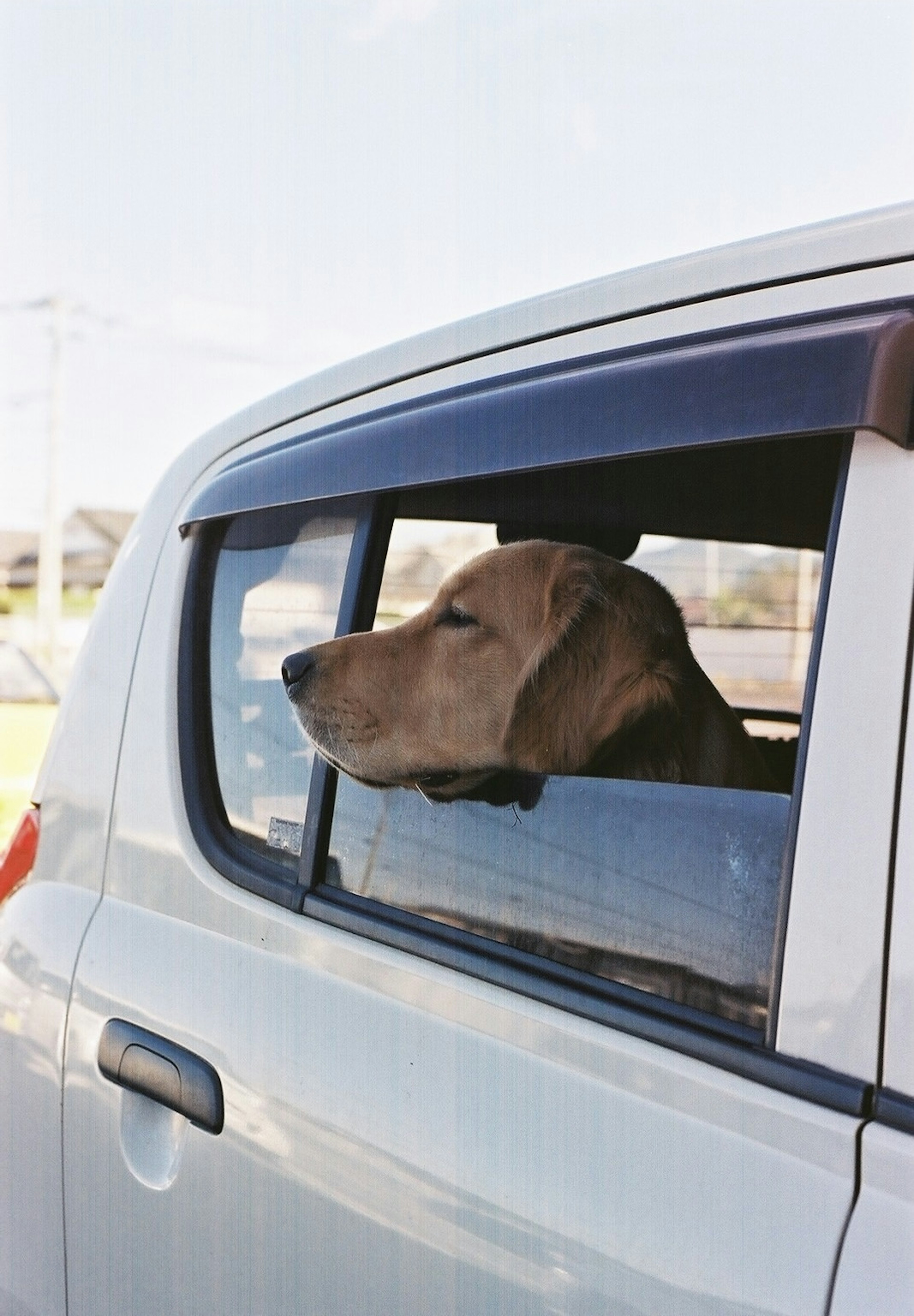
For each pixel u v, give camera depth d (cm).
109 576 202
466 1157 120
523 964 129
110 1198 162
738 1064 106
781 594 224
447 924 139
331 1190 131
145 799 177
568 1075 117
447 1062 126
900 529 102
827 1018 101
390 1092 130
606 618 173
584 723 171
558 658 171
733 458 157
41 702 1421
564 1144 114
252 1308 139
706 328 122
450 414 142
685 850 120
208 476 186
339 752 162
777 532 213
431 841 146
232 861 164
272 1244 137
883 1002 97
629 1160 109
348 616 162
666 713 166
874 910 99
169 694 179
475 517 177
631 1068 113
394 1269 123
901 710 100
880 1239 92
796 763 107
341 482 156
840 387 105
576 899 129
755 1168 101
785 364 110
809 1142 99
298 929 150
